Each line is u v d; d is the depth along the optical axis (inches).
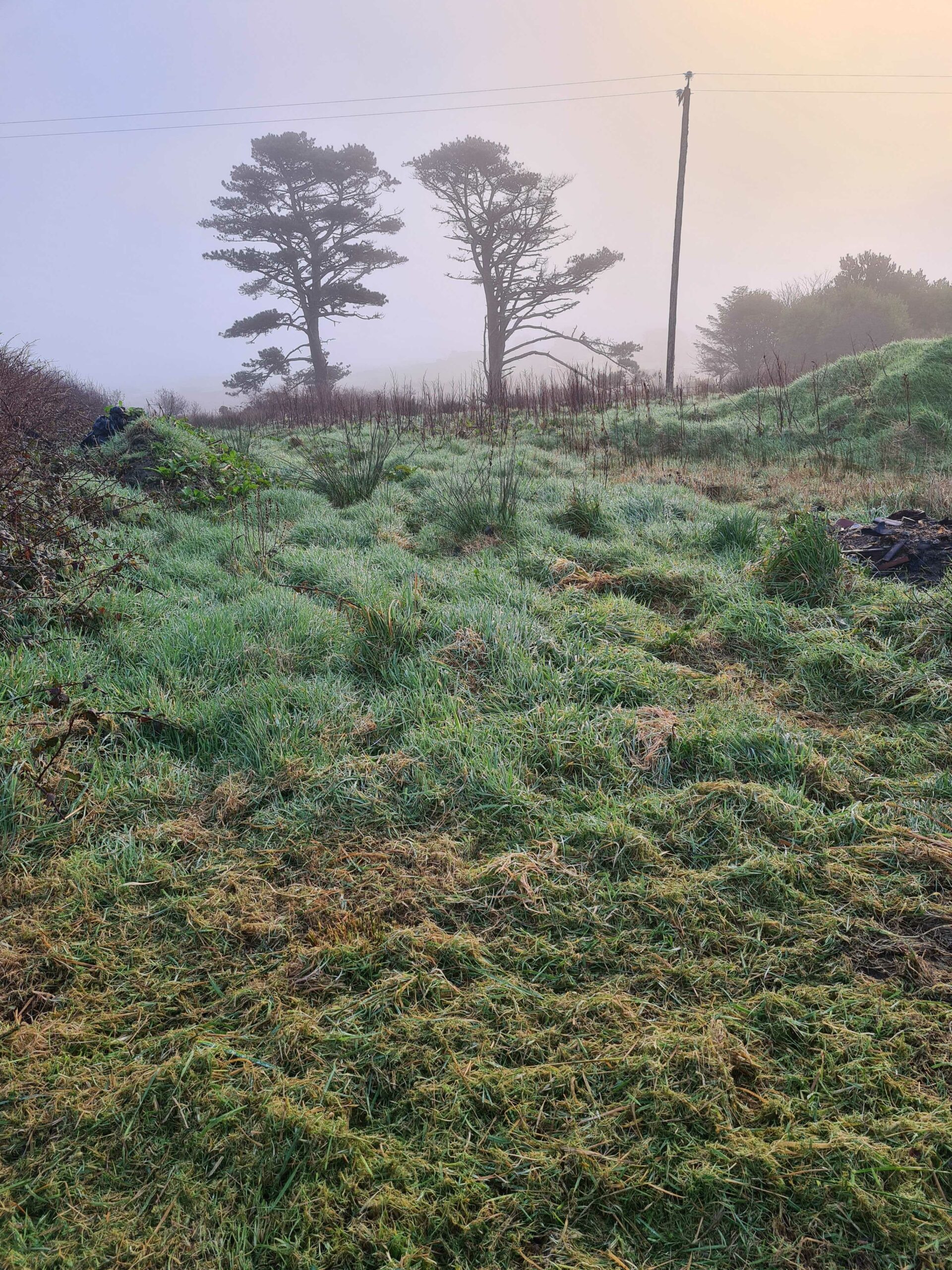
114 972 79.9
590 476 369.4
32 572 152.3
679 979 78.9
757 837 98.3
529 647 146.9
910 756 117.6
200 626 148.2
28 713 112.3
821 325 1464.1
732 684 141.5
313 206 1437.0
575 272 1331.2
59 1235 57.2
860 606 165.8
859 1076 67.7
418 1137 64.0
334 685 133.8
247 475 299.4
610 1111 65.4
